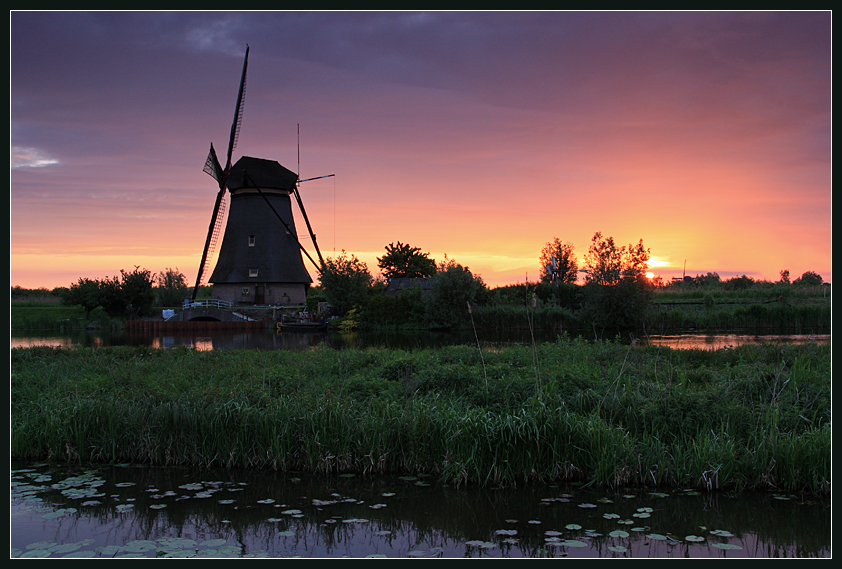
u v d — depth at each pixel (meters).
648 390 9.66
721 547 6.00
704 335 36.44
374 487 7.85
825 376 9.87
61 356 17.41
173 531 6.50
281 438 8.66
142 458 9.12
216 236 59.50
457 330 51.06
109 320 56.59
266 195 60.16
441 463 8.21
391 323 53.47
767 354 14.01
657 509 6.95
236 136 57.88
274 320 55.94
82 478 8.25
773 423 7.91
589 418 8.38
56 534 6.39
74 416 9.34
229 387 10.72
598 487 7.66
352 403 9.60
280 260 60.44
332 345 34.50
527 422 8.00
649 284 47.09
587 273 49.34
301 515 6.93
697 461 7.59
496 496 7.45
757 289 64.19
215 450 8.89
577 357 13.64
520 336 42.62
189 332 51.91
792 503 7.06
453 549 6.01
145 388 10.74
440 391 10.33
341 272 57.94
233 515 6.95
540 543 6.14
